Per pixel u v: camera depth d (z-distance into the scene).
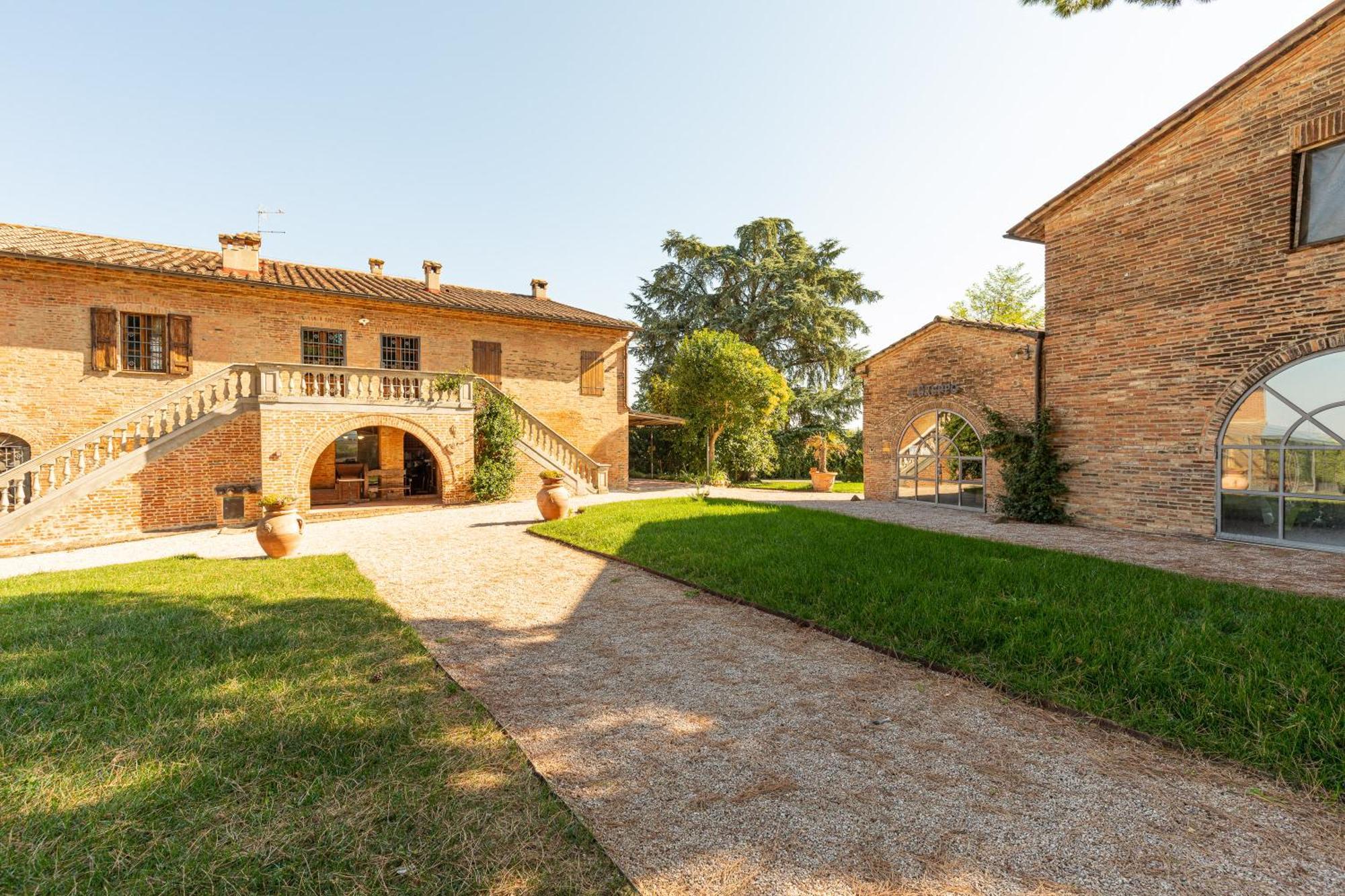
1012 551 8.61
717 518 12.47
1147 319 11.18
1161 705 3.65
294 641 5.12
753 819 2.69
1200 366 10.42
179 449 13.90
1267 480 9.66
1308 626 4.90
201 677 4.23
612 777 3.06
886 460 17.89
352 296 17.64
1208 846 2.47
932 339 16.20
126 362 15.23
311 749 3.22
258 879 2.20
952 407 15.52
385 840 2.45
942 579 6.76
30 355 14.09
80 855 2.32
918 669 4.56
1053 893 2.21
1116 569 7.30
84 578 7.87
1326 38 8.95
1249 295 9.79
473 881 2.22
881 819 2.68
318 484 18.19
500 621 5.98
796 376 36.31
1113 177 11.70
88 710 3.64
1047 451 12.81
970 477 15.05
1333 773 2.90
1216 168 10.18
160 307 15.55
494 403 17.98
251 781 2.89
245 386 15.39
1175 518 10.79
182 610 6.05
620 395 23.91
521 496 18.20
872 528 11.02
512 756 3.21
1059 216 12.73
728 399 26.00
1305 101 9.15
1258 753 3.12
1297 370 9.30
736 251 36.00
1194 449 10.53
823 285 35.34
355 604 6.39
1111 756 3.25
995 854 2.43
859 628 5.38
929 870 2.34
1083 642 4.59
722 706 3.96
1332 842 2.49
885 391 17.91
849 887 2.24
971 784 2.97
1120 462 11.62
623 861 2.38
